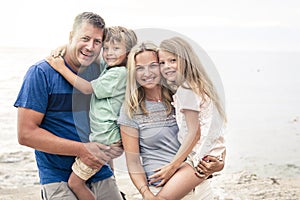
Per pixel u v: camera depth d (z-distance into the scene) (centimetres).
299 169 523
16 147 520
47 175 273
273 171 522
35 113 261
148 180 242
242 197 463
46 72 264
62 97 265
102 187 283
